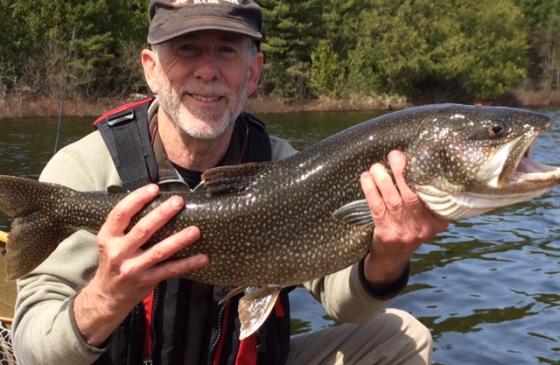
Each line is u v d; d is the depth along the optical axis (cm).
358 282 97
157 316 93
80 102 1070
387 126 89
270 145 107
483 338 162
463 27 1515
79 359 81
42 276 91
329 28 1408
